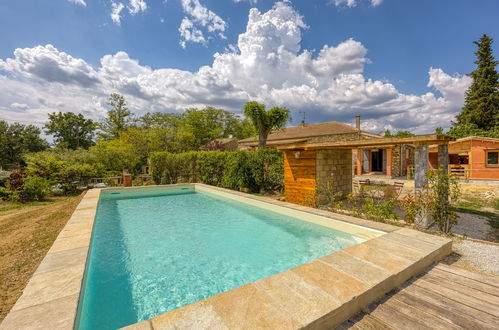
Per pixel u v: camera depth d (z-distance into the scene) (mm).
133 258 5188
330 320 2197
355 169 20672
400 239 4145
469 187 11961
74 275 2977
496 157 15609
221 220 8133
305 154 9633
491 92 29391
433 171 5723
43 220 6918
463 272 3301
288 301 2350
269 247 5688
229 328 1972
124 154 24078
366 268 3057
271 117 17141
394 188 9578
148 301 3621
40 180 13125
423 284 3000
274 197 11531
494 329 2162
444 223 5570
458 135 29375
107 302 3572
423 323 2264
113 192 12609
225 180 13805
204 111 48125
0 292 3041
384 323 2277
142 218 8500
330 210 7785
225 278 4336
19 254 4352
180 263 4930
